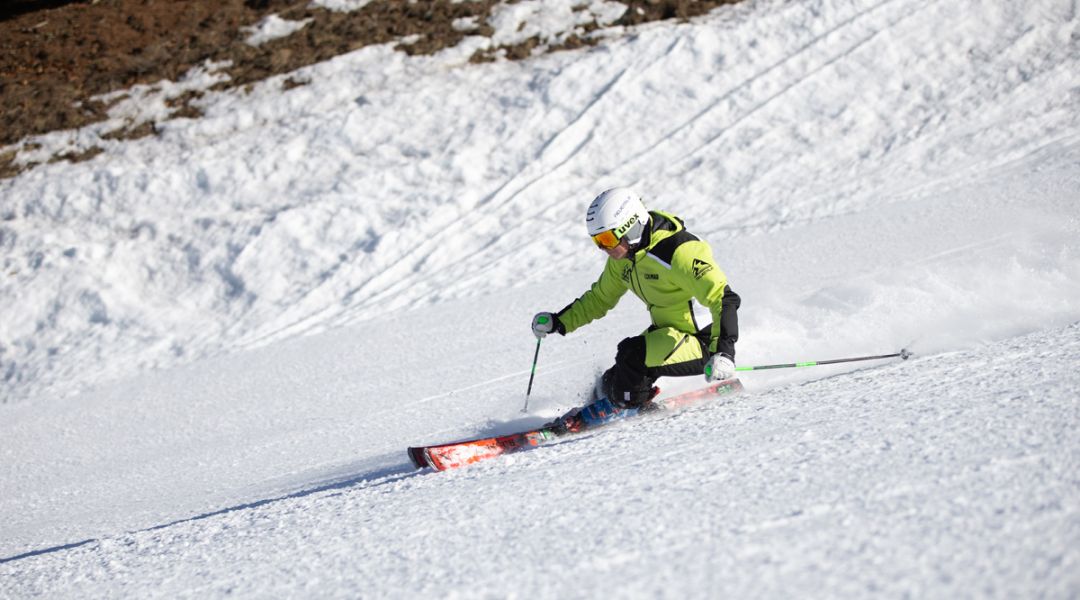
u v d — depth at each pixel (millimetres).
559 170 25891
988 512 3777
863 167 23781
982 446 4711
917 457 4746
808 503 4348
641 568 3941
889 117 25500
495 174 25969
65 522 10461
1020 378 6453
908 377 7512
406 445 10664
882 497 4219
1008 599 3027
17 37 31422
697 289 8266
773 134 25812
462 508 5742
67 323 23047
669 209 23938
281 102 28625
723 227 22188
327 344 19609
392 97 28469
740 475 5117
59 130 28281
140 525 9195
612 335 15055
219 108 28625
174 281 23938
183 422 15734
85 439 16016
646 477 5535
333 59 30016
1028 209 17641
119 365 21344
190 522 7773
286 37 30875
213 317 22797
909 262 15367
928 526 3756
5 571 7191
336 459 10797
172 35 31234
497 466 7191
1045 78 25375
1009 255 13711
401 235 24188
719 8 30344
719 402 8477
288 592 4766
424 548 4988
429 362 16156
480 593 4066
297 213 24922
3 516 11703
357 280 23156
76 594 5836
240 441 13469
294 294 23047
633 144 26359
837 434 5672
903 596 3182
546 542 4594
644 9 30531
